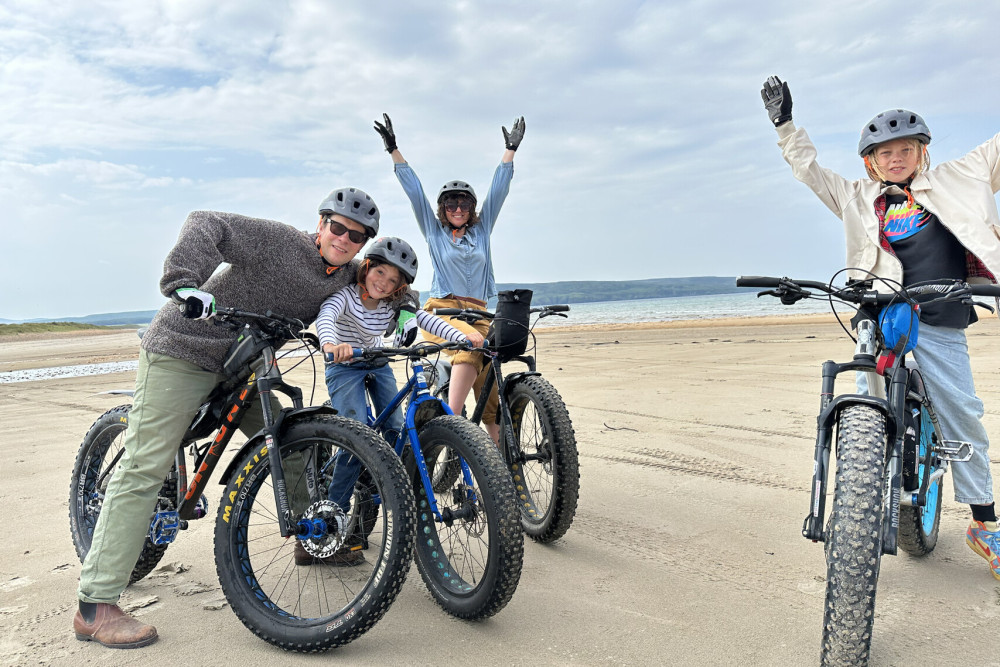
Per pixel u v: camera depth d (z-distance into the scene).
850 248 3.36
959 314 3.13
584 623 2.77
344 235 3.06
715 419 6.48
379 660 2.53
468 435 2.87
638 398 7.89
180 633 2.76
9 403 9.77
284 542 3.76
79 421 7.75
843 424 2.36
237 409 2.99
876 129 3.14
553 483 3.61
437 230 4.77
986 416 6.04
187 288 2.54
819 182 3.35
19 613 2.96
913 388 2.80
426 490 2.99
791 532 3.70
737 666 2.40
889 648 2.50
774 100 3.37
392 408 3.31
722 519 3.93
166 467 2.87
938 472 2.77
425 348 3.03
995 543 3.11
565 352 14.48
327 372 3.44
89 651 2.62
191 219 2.76
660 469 4.95
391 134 4.84
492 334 3.77
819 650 2.49
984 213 2.98
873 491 2.17
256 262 2.93
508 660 2.50
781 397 7.49
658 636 2.64
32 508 4.46
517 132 5.06
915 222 3.22
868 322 2.75
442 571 3.04
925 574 3.18
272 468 2.75
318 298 3.19
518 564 2.70
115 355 21.28
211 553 3.67
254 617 2.68
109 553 2.74
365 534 3.38
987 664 2.37
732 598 2.95
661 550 3.53
